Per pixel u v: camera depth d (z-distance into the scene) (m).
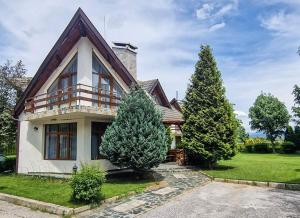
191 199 11.49
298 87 23.92
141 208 10.38
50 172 17.45
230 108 19.89
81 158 16.02
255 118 42.62
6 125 22.44
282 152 39.38
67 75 18.16
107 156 14.89
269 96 43.28
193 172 17.98
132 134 14.44
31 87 19.23
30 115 17.75
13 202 11.91
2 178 17.88
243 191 12.80
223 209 10.03
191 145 19.66
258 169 18.38
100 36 17.28
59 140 17.72
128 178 16.16
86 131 16.30
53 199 11.38
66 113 15.16
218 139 19.11
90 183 10.70
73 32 17.19
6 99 23.58
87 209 10.38
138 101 15.10
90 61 17.27
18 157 19.70
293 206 10.12
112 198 11.38
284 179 14.25
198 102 20.16
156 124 15.27
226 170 18.38
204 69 20.62
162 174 17.25
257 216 9.13
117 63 18.25
